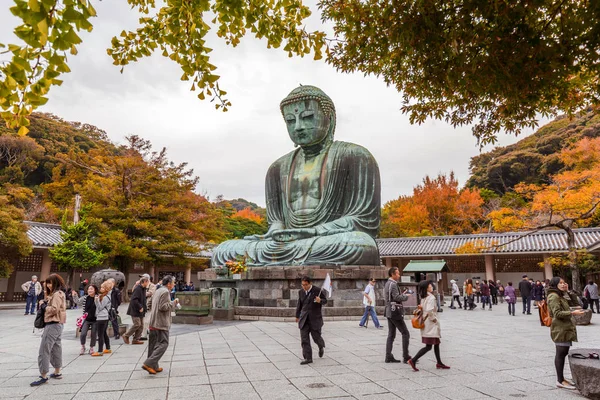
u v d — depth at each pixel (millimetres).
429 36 5711
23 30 3455
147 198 28188
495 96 6547
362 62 8008
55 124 58438
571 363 5969
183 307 14688
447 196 49375
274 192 20641
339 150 19172
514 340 10695
